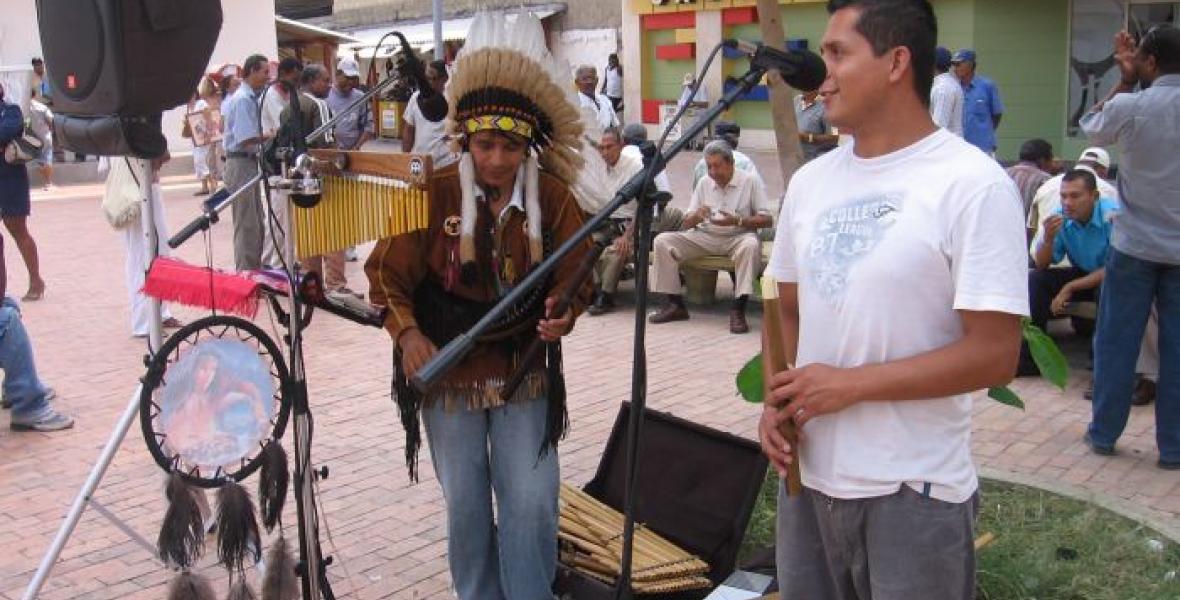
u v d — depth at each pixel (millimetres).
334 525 4602
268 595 3369
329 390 6531
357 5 32969
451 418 3318
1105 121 4781
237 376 3244
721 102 2830
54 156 18359
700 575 3801
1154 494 4770
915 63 2201
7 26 18188
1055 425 5648
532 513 3369
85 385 6762
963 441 2316
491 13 3162
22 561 4359
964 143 2221
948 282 2188
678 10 22000
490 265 3260
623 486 4258
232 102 8797
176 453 3184
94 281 10047
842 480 2322
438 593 4035
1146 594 3787
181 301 3303
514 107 3123
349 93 12312
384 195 3023
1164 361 4949
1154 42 4723
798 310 2598
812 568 2535
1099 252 6414
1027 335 3730
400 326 3236
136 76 3344
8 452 5578
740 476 3941
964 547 2299
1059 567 4004
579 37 25859
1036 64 16953
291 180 3076
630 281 9352
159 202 7602
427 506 4805
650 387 6480
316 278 3279
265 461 3252
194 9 3443
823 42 2291
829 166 2391
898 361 2195
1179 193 4707
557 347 3330
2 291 5840
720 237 7914
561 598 3717
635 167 7746
